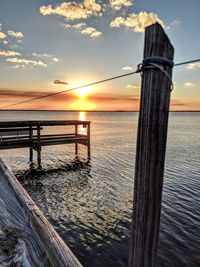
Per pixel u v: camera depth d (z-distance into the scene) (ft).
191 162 58.08
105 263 19.75
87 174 47.62
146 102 3.94
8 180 10.23
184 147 84.23
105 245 22.35
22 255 6.03
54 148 81.76
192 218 27.48
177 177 44.45
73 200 33.63
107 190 37.81
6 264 5.75
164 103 3.92
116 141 102.17
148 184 4.05
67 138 56.13
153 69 3.79
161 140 4.00
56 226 26.03
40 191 37.45
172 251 21.16
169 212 28.99
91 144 92.27
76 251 21.38
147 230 4.17
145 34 3.93
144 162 4.05
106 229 25.38
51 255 5.41
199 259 20.18
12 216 7.95
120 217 28.19
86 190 37.88
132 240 4.38
